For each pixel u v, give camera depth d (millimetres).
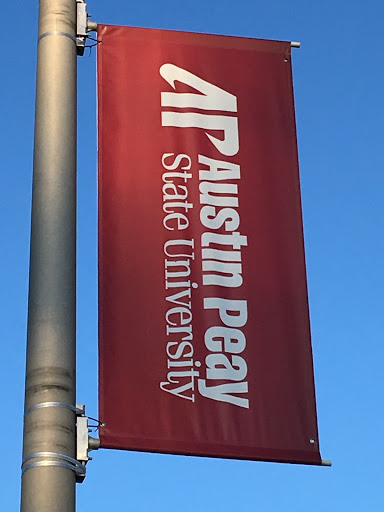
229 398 8250
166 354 8289
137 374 8164
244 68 9859
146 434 7918
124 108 9336
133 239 8719
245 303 8680
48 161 8227
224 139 9414
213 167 9234
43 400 7297
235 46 9930
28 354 7523
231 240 8922
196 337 8422
